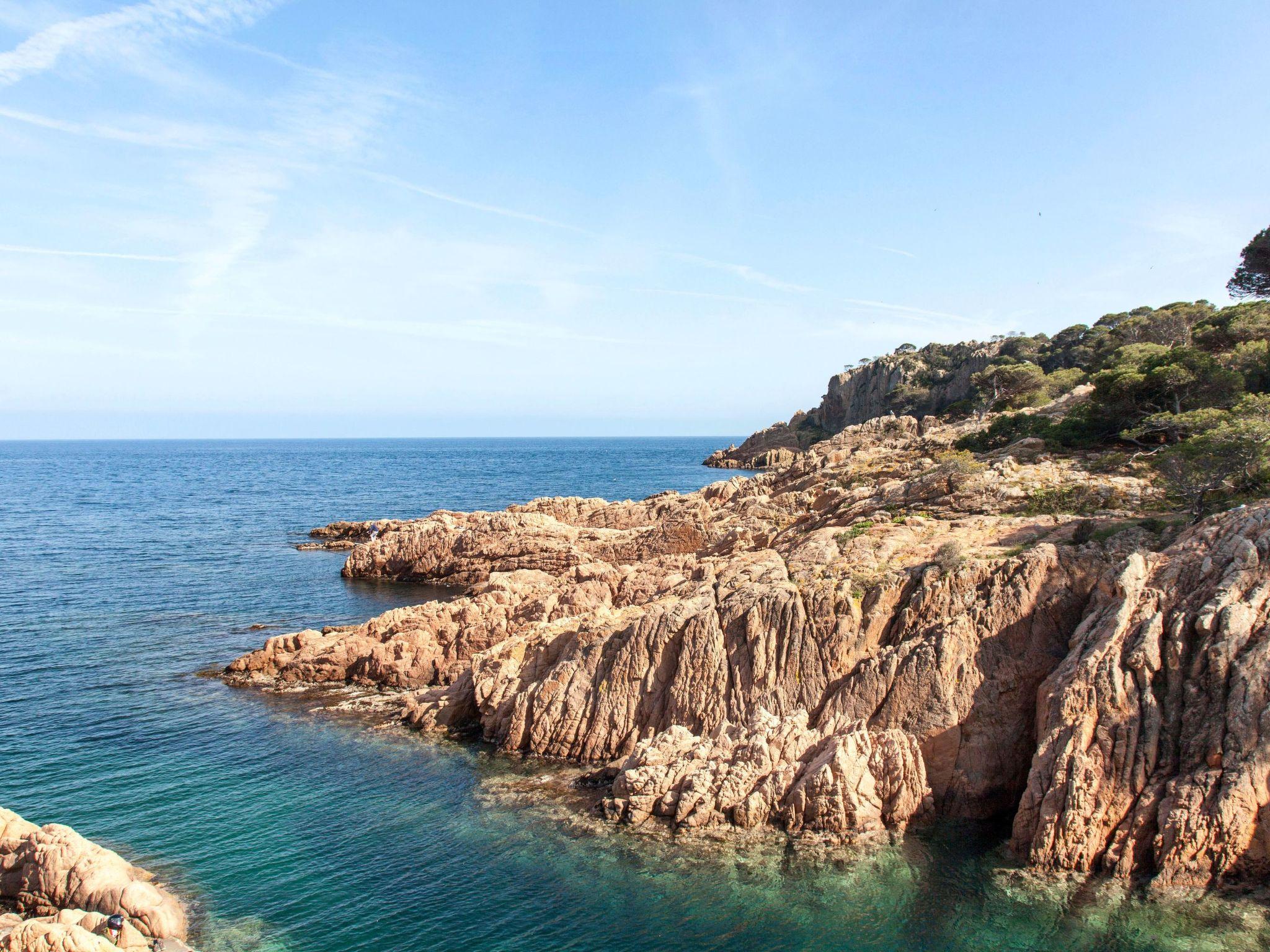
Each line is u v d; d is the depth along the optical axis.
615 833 32.19
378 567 93.31
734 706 37.84
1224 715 27.58
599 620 43.38
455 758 40.50
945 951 25.23
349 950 26.27
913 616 36.56
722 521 79.44
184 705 48.78
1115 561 35.31
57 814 35.22
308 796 36.62
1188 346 67.44
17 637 64.12
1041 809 28.69
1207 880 26.06
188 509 160.38
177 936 26.77
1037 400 92.12
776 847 30.55
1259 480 38.72
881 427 121.88
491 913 27.91
